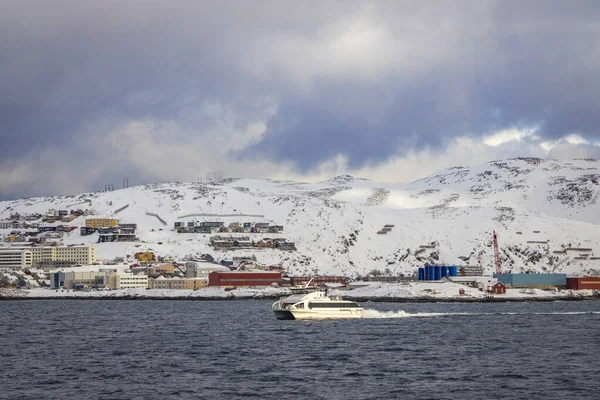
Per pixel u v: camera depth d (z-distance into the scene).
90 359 192.50
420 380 157.62
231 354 199.25
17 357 197.25
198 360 188.75
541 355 193.62
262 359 189.12
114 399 141.62
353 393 144.75
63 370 174.38
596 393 143.50
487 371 168.38
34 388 152.38
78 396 144.38
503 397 140.75
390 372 167.88
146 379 161.38
